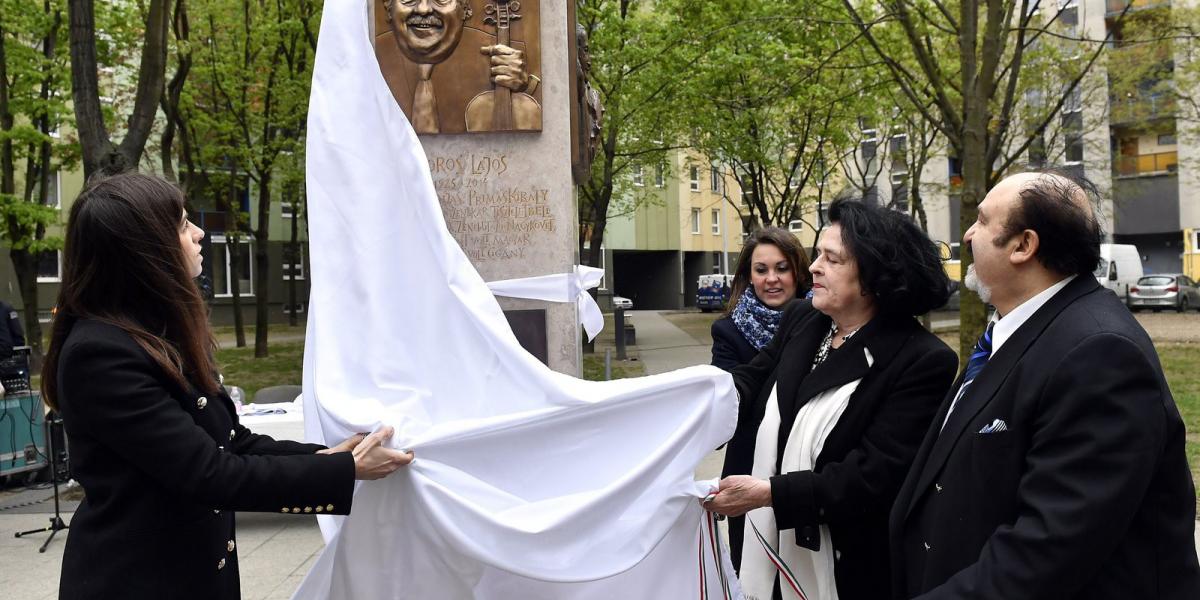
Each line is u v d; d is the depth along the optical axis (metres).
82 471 1.88
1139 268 31.81
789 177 21.44
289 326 31.83
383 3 4.09
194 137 17.61
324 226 2.72
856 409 2.45
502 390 2.54
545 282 4.15
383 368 2.54
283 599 4.61
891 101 18.42
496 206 4.15
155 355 1.88
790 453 2.56
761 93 15.89
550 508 2.27
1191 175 35.28
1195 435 8.23
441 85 4.09
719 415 2.45
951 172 33.66
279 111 17.53
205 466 1.85
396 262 2.68
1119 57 20.52
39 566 5.24
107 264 1.92
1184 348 16.98
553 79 4.13
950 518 1.88
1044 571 1.60
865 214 2.51
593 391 2.44
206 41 16.70
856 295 2.54
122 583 1.84
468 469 2.34
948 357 2.45
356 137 2.80
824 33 13.23
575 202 4.62
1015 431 1.78
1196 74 21.11
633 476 2.32
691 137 19.80
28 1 13.17
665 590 2.44
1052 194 1.86
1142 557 1.67
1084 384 1.66
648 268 46.31
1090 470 1.61
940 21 15.32
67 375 1.82
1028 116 19.77
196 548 1.94
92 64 7.20
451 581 2.29
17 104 13.84
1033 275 1.91
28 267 15.93
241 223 21.97
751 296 3.70
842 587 2.48
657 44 15.55
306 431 2.69
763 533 2.64
